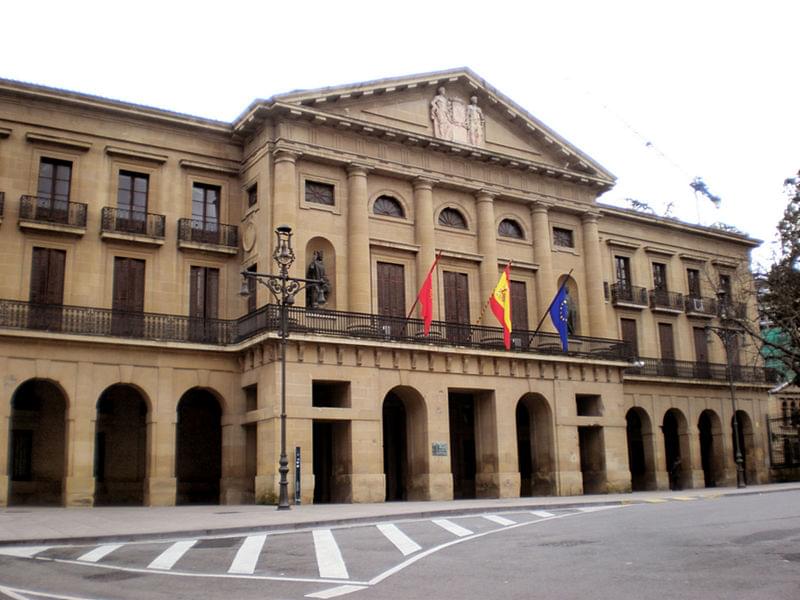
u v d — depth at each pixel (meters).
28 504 30.94
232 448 32.69
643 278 48.09
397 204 36.81
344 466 31.70
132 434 33.88
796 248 43.94
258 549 15.52
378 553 14.52
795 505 22.66
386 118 36.25
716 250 52.56
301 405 30.59
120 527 19.17
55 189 32.09
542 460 37.25
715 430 48.00
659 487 43.56
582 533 16.77
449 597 9.92
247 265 34.34
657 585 10.14
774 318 45.28
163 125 34.38
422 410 33.69
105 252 32.34
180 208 34.19
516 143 40.28
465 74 38.38
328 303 33.66
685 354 48.50
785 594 9.28
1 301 29.59
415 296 36.06
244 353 32.97
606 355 39.41
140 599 10.48
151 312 32.72
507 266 35.56
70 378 30.17
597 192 42.97
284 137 33.34
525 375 36.66
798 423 51.72
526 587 10.38
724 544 13.89
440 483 33.09
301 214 33.56
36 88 31.61
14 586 11.72
